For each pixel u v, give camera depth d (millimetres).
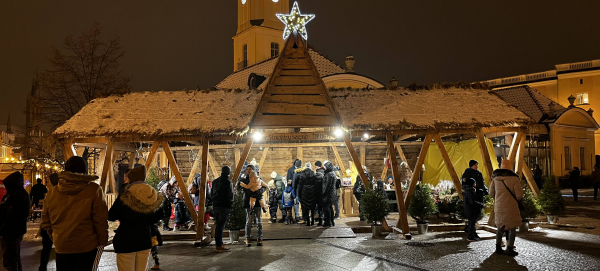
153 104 11250
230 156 16031
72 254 4582
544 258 7566
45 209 4750
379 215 10102
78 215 4602
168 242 9906
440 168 16141
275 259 7820
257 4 41750
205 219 11570
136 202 5086
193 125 10297
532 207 10305
